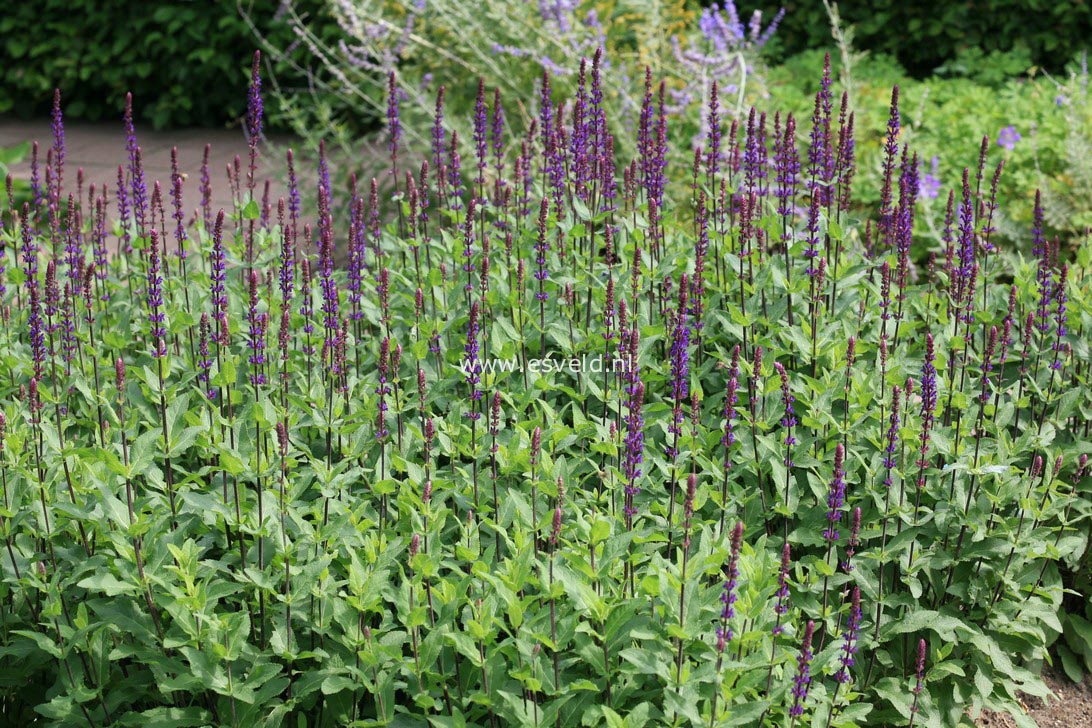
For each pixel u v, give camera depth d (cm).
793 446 350
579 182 432
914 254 671
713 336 406
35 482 298
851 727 294
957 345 380
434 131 477
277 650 279
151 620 289
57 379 366
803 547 358
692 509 274
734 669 268
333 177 785
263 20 1145
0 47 1235
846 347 380
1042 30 1058
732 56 712
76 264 418
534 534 299
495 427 318
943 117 847
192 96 1197
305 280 386
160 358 322
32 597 309
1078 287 447
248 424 350
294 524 308
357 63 759
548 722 262
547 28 732
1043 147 746
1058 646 420
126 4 1182
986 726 386
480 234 458
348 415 344
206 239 478
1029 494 360
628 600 282
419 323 387
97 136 1169
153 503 310
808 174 425
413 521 294
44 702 311
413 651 277
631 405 300
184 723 276
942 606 362
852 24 1116
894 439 335
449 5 759
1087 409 412
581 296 432
